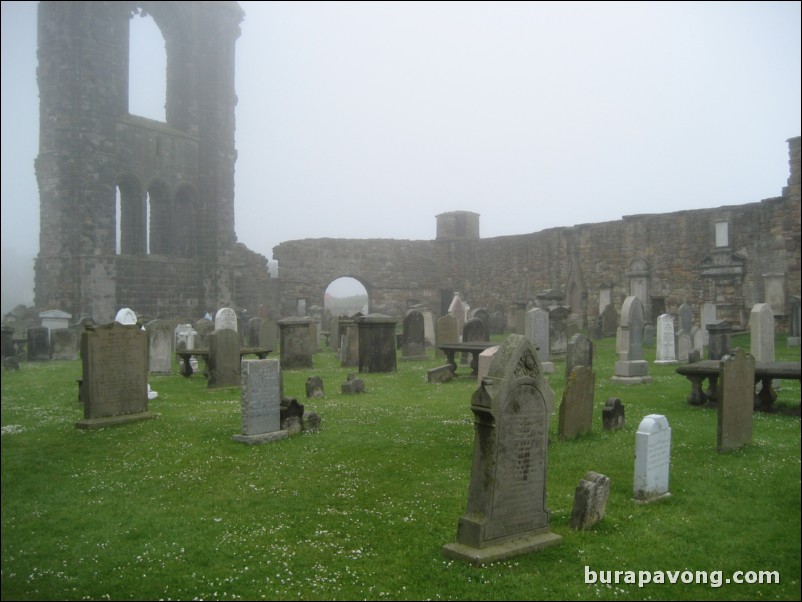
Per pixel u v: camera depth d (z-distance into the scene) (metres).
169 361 20.50
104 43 37.59
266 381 10.94
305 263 48.44
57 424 12.10
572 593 5.71
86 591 5.87
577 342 16.39
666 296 36.75
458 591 5.75
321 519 7.52
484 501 6.43
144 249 40.66
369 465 9.45
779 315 30.23
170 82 43.47
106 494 8.50
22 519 7.63
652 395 14.85
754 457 9.62
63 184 36.38
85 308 36.28
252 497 8.28
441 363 23.12
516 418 6.51
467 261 50.09
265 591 5.83
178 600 5.70
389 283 50.47
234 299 44.62
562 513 7.55
